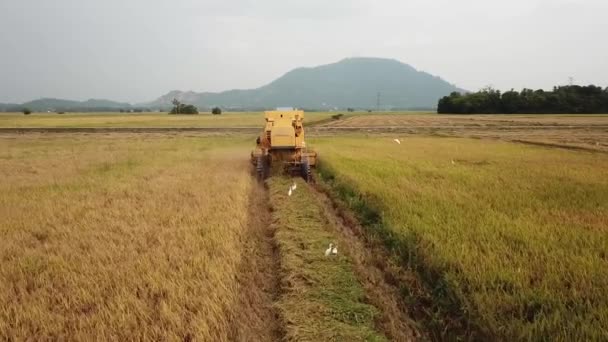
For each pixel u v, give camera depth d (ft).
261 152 48.21
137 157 65.51
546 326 13.23
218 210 28.60
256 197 36.65
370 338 13.89
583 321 13.25
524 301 14.87
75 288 16.28
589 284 15.56
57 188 37.99
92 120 236.84
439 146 84.17
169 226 24.90
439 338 14.99
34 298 15.67
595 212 26.76
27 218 27.02
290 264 19.53
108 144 93.30
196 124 186.50
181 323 13.71
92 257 19.43
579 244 20.35
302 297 16.63
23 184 40.24
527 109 334.85
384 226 24.77
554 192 33.55
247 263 20.30
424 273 18.90
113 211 28.43
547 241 20.63
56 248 21.13
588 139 101.50
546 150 75.36
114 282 16.80
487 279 16.35
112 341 12.91
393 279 19.19
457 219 24.99
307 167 44.55
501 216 25.34
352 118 282.36
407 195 32.48
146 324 13.60
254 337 14.53
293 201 33.12
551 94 341.21
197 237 22.33
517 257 18.37
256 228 26.71
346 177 41.73
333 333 14.06
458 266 17.81
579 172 45.83
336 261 20.25
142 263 18.47
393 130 147.64
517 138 107.24
